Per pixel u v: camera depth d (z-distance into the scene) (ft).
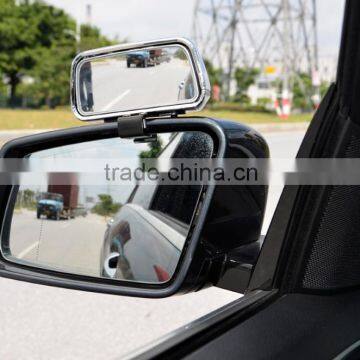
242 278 4.27
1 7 155.63
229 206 4.25
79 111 4.71
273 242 4.24
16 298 14.47
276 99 126.00
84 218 4.96
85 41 147.43
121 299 14.44
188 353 3.77
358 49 3.75
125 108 4.52
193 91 4.26
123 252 4.77
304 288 4.22
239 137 4.33
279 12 132.87
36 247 5.02
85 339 12.42
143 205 4.77
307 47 119.24
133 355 3.87
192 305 14.01
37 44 161.07
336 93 4.08
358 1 3.63
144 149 4.61
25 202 5.11
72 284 4.74
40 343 12.20
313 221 4.14
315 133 4.12
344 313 4.06
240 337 3.86
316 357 3.69
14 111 107.55
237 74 153.69
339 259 4.25
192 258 4.09
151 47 4.36
